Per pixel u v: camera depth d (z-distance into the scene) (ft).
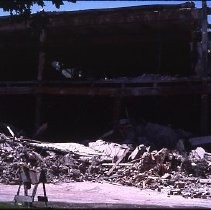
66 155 75.20
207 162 74.08
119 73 114.83
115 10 88.53
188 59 104.73
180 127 99.76
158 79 94.32
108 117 103.19
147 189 63.62
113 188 62.23
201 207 47.09
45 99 102.27
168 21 87.45
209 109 95.35
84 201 49.08
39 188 59.67
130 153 76.33
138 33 96.32
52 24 91.76
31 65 115.65
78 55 109.91
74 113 104.68
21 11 27.02
